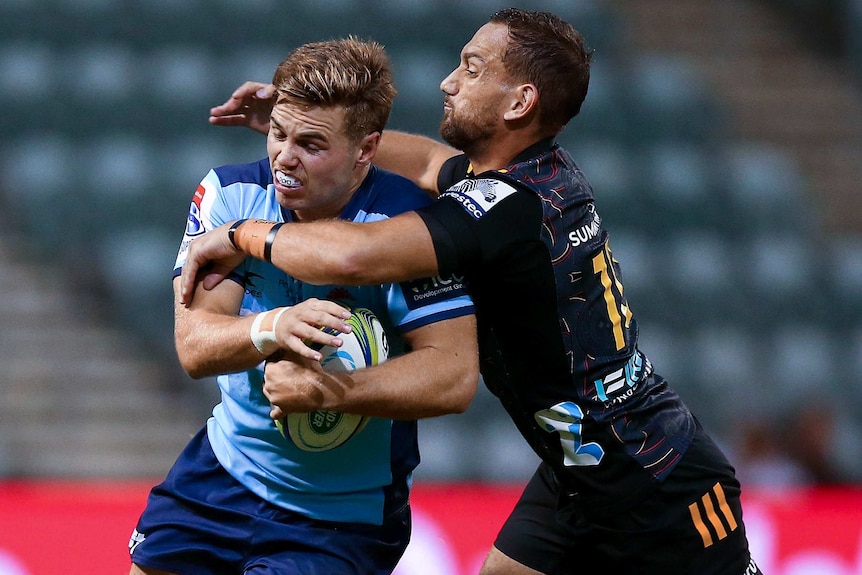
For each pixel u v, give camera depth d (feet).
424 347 31.89
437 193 40.98
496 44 35.17
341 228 30.94
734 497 39.11
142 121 116.67
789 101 148.05
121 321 99.14
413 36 138.62
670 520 37.60
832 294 117.50
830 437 87.66
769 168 133.18
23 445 88.53
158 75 121.60
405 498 35.55
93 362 95.66
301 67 30.63
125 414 93.04
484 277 33.65
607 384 36.42
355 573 33.99
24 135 113.60
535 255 33.63
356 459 33.53
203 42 130.11
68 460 88.48
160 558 34.27
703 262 117.29
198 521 34.37
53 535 50.08
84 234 104.73
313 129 30.55
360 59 31.09
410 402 30.83
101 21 127.34
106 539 50.57
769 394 103.35
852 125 146.92
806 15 163.22
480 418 94.27
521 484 90.38
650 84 141.28
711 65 151.74
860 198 135.85
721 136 139.95
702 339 109.50
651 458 37.22
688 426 38.78
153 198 107.55
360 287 32.78
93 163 109.60
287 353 30.50
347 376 30.25
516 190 33.65
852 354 110.52
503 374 36.40
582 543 39.29
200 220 33.99
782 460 85.97
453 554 53.98
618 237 118.93
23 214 105.40
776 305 115.55
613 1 160.35
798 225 127.54
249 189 34.09
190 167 111.04
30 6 125.70
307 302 29.99
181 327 31.94
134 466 89.56
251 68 125.59
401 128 123.44
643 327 109.91
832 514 57.16
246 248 31.53
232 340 30.53
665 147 134.41
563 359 35.37
